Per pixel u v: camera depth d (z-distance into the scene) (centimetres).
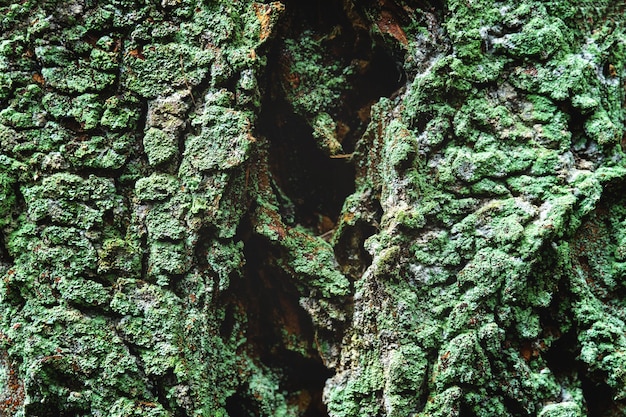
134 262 71
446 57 71
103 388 69
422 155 72
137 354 70
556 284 70
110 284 70
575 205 70
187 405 70
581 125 71
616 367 69
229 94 71
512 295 69
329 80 75
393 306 70
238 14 72
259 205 73
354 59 75
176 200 71
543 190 70
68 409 70
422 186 71
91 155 71
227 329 73
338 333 73
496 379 69
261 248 74
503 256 69
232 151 71
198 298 71
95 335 70
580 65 71
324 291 73
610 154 71
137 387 70
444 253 71
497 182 71
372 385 70
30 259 70
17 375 70
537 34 71
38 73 71
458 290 70
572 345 70
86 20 71
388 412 69
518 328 70
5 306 70
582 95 71
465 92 71
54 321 69
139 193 71
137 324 70
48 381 69
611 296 71
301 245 74
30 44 71
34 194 70
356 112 76
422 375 70
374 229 74
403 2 73
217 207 71
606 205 71
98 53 71
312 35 75
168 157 71
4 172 70
